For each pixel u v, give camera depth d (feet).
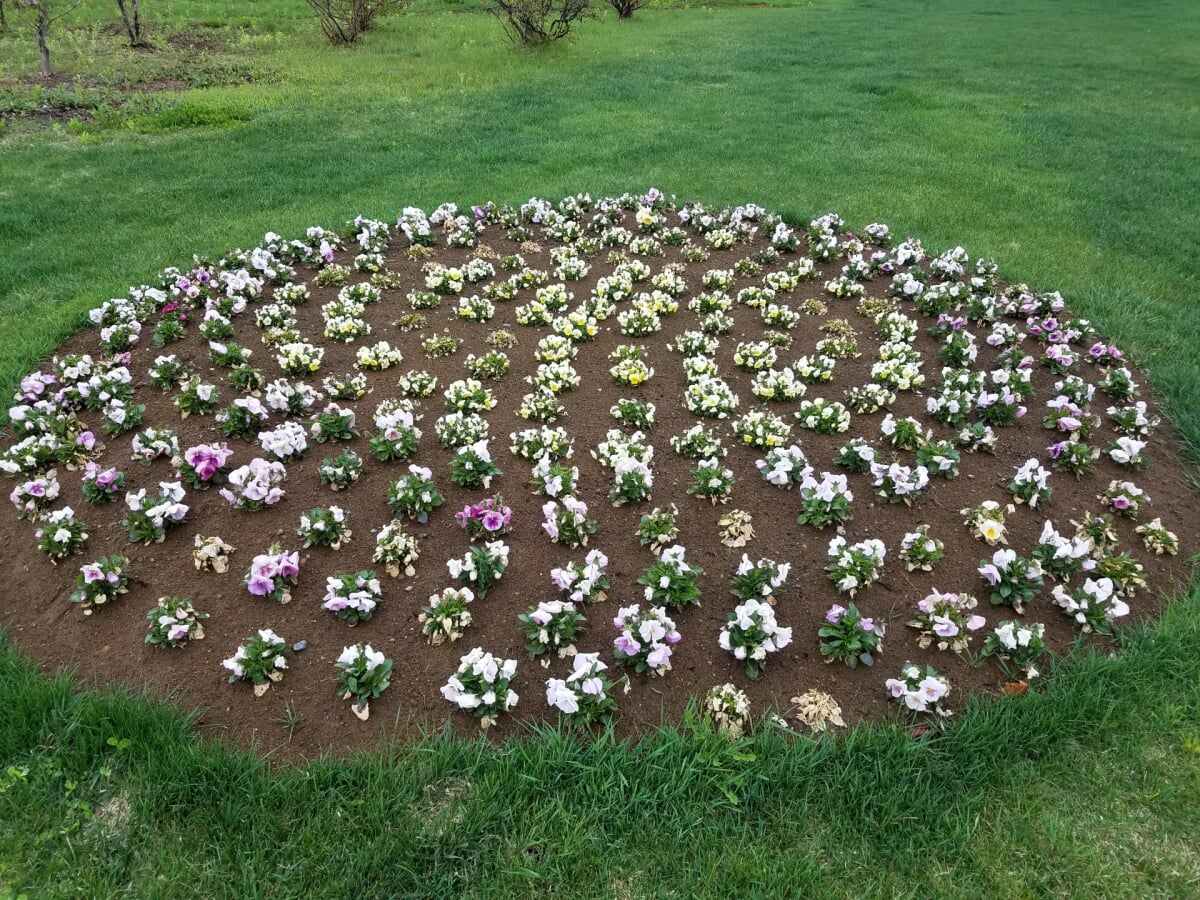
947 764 9.04
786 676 10.21
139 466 13.80
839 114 38.32
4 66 42.68
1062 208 26.86
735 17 70.74
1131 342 18.37
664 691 10.01
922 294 19.97
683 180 29.14
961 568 11.98
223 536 12.26
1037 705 9.63
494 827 8.45
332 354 17.69
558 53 50.72
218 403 15.65
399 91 41.34
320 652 10.41
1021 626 10.47
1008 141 34.24
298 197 27.20
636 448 13.65
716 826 8.50
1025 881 8.08
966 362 17.17
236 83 42.55
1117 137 35.24
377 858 8.02
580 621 10.52
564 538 12.04
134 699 9.61
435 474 13.70
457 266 22.36
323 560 11.86
